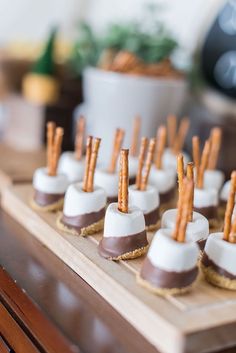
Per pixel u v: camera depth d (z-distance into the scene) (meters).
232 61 0.70
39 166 0.62
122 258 0.41
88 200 0.44
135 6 0.85
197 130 0.75
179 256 0.37
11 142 0.73
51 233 0.45
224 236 0.39
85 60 0.71
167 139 0.68
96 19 0.96
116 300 0.38
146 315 0.35
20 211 0.50
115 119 0.67
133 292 0.37
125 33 0.68
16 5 0.98
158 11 0.78
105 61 0.69
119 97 0.65
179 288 0.37
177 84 0.66
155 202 0.47
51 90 0.76
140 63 0.66
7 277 0.41
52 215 0.48
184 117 0.76
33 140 0.72
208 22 0.73
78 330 0.35
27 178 0.57
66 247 0.43
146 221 0.47
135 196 0.46
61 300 0.38
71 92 0.78
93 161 0.44
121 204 0.41
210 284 0.39
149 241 0.45
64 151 0.72
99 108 0.67
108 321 0.37
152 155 0.46
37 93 0.75
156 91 0.65
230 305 0.37
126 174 0.41
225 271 0.39
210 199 0.49
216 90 0.72
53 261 0.44
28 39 1.00
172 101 0.67
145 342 0.35
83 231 0.44
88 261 0.41
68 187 0.47
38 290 0.39
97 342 0.34
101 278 0.39
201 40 0.73
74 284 0.41
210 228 0.49
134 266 0.40
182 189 0.37
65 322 0.36
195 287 0.38
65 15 1.00
